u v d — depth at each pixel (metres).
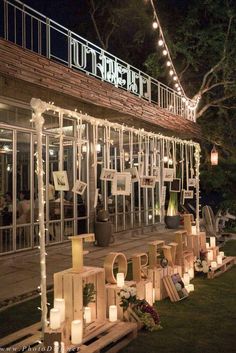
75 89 8.61
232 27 17.36
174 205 14.89
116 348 4.38
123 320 4.95
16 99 8.79
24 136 9.55
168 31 17.83
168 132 13.02
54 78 8.10
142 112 11.00
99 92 9.41
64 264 8.47
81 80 8.96
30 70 7.49
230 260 8.77
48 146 10.20
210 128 18.41
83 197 11.34
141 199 14.20
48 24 9.15
